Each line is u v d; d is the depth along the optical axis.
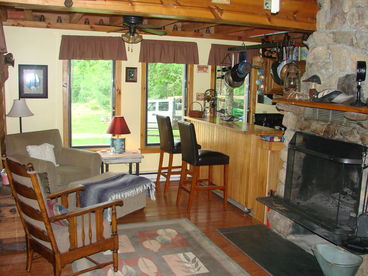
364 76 2.88
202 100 6.40
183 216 4.52
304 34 4.42
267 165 4.23
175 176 6.22
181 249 3.64
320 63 3.56
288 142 3.93
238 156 4.77
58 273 2.73
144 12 3.14
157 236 3.92
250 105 6.76
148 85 6.09
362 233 2.96
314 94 3.37
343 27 3.30
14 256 3.43
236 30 5.58
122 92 5.89
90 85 5.77
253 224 4.30
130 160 5.29
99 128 5.91
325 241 3.48
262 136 4.39
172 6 3.21
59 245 2.74
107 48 5.63
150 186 4.45
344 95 3.12
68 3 2.94
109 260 3.41
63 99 5.62
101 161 5.06
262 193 4.36
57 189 4.46
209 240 3.86
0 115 4.57
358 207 3.02
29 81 5.44
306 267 3.33
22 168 2.61
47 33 5.43
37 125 5.58
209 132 5.56
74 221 2.78
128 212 4.46
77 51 5.49
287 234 3.89
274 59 5.10
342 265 2.86
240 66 5.20
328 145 3.28
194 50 6.12
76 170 4.77
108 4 3.04
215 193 5.47
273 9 2.87
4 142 4.68
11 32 5.28
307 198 3.57
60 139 5.22
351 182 3.06
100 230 2.97
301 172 3.67
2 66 4.29
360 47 3.13
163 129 5.26
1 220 3.41
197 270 3.25
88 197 4.05
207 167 5.68
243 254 3.57
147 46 5.84
